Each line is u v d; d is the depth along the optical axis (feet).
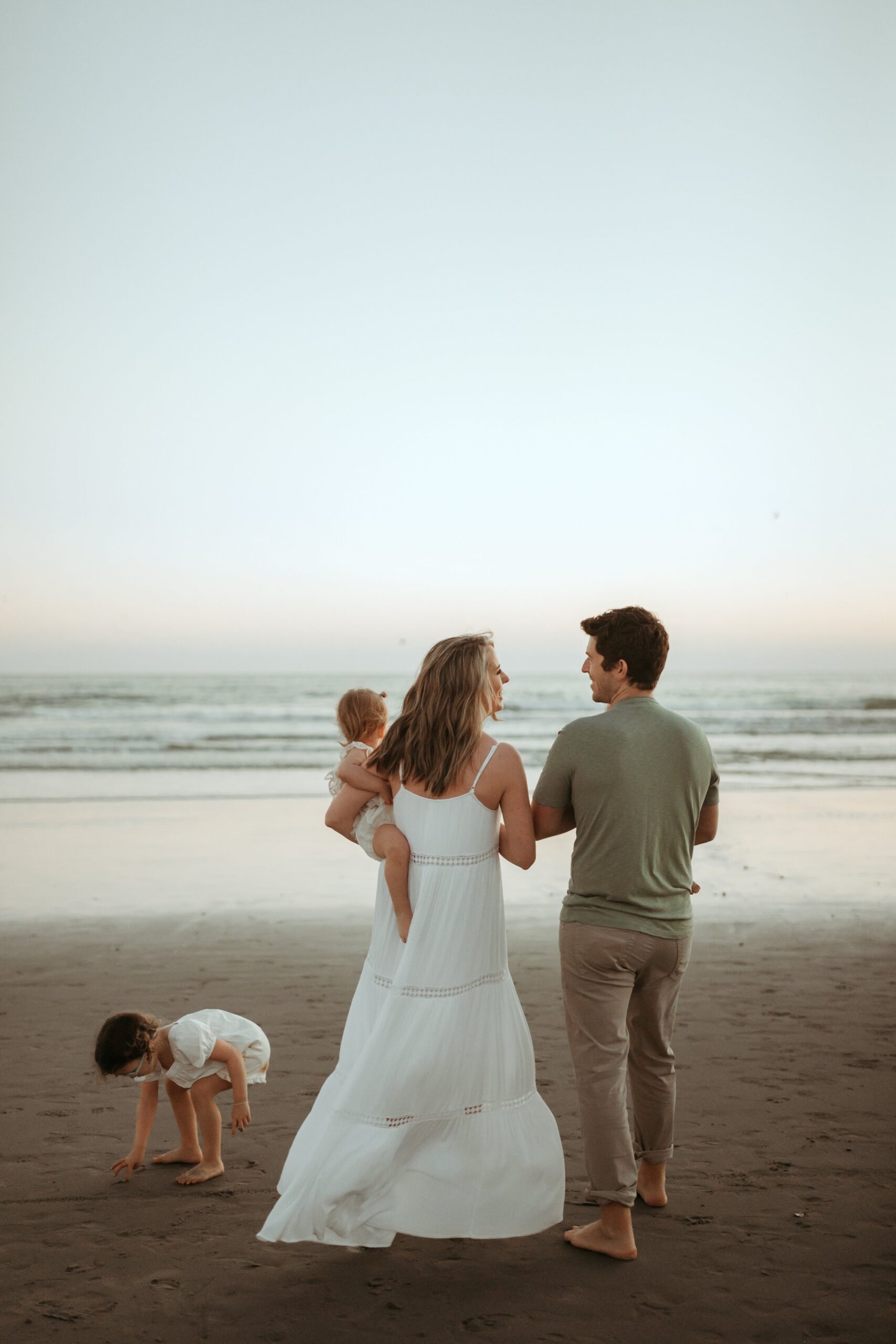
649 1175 9.64
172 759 76.59
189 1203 9.74
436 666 8.75
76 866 31.58
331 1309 7.80
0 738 94.73
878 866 31.40
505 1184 8.32
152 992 17.81
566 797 8.94
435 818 8.64
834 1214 9.32
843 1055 14.03
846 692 185.06
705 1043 14.58
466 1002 8.43
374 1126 8.09
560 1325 7.54
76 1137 11.46
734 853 33.91
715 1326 7.50
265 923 23.72
